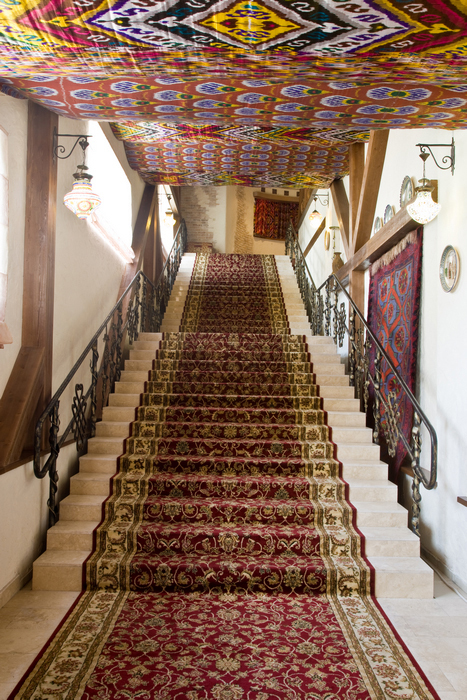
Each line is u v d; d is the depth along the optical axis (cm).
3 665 265
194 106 344
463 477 366
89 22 230
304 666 269
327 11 217
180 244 1131
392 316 517
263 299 925
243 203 1622
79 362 439
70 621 309
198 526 397
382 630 307
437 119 358
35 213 383
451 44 245
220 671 263
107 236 586
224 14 221
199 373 611
